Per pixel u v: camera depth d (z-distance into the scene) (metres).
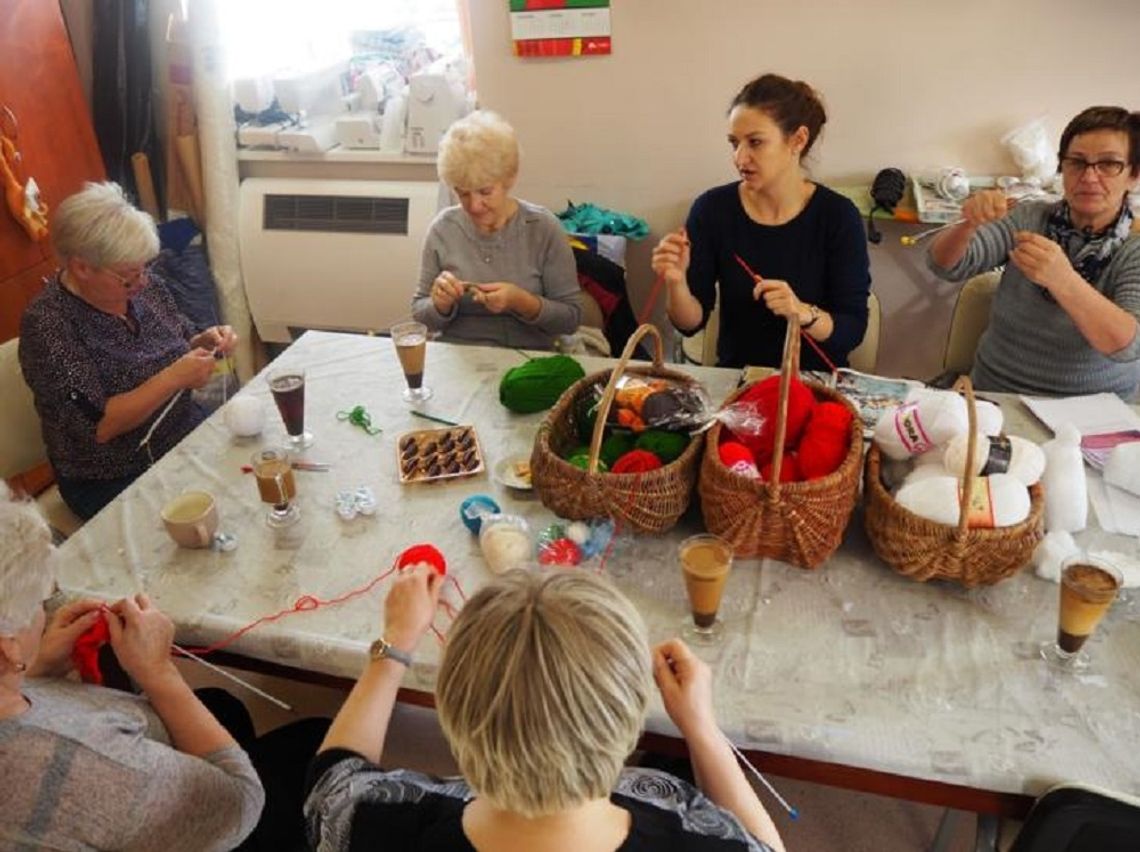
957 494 1.21
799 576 1.33
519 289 2.14
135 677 1.17
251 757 1.38
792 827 1.71
